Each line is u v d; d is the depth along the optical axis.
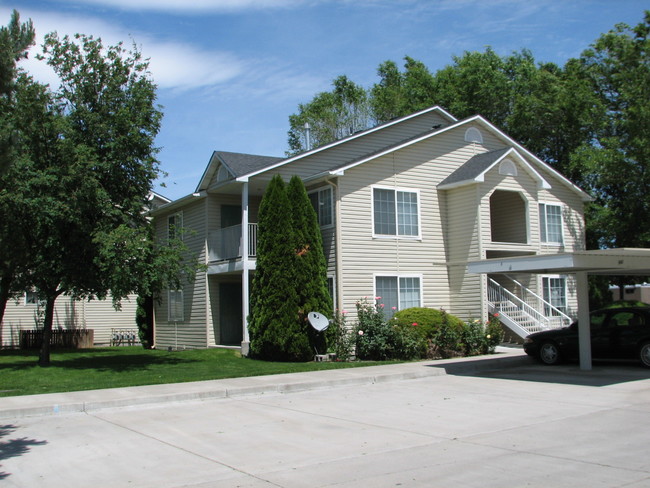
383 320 19.89
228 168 22.70
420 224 22.70
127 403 11.98
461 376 15.74
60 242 17.28
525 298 23.56
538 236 23.66
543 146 34.19
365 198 21.61
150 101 18.44
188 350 23.80
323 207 21.83
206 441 8.93
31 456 8.24
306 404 11.98
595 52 32.12
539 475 6.75
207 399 12.75
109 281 17.25
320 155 23.53
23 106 16.23
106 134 17.45
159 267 17.53
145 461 7.86
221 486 6.71
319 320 19.12
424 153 23.22
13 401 11.85
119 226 16.73
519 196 24.17
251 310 20.70
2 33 9.61
